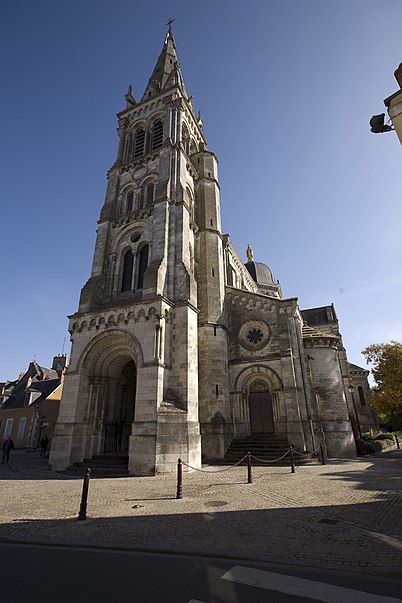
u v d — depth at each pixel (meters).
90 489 12.66
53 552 6.57
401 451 31.73
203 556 6.28
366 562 5.80
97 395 20.56
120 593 4.80
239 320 26.48
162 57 41.31
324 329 48.34
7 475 16.92
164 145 27.91
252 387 24.23
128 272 25.45
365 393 51.03
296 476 15.12
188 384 19.12
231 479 14.52
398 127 8.57
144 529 7.78
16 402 47.22
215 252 27.81
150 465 16.20
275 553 6.26
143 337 19.39
